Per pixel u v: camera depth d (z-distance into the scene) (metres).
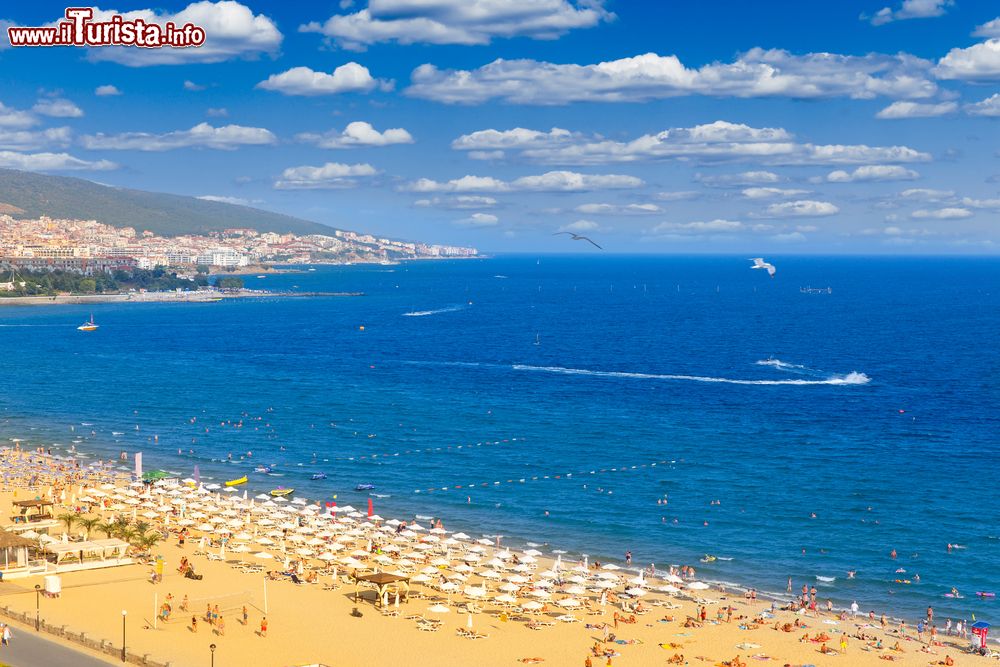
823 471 167.25
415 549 123.88
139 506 142.00
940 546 129.00
